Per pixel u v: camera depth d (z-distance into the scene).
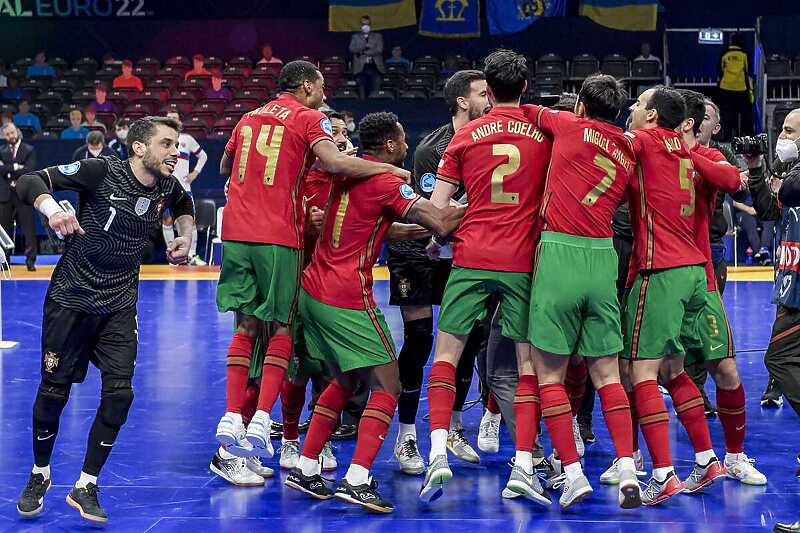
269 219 6.66
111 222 6.15
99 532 6.09
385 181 6.43
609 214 6.35
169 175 6.29
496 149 6.37
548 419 6.39
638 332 6.58
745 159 7.39
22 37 31.14
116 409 6.29
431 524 6.23
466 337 6.61
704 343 6.95
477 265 6.39
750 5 30.36
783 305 7.13
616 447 6.33
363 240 6.54
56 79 28.78
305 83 7.00
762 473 7.29
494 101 6.58
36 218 24.22
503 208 6.39
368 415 6.54
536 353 6.48
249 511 6.49
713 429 8.70
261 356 7.24
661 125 6.63
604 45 29.66
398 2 30.52
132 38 31.19
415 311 7.54
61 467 7.46
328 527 6.18
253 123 6.83
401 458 7.50
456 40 30.47
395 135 6.93
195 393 10.08
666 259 6.53
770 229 22.02
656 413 6.51
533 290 6.34
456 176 6.50
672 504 6.61
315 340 6.74
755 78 29.11
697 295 6.63
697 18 30.73
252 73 28.30
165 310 16.08
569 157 6.26
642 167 6.54
